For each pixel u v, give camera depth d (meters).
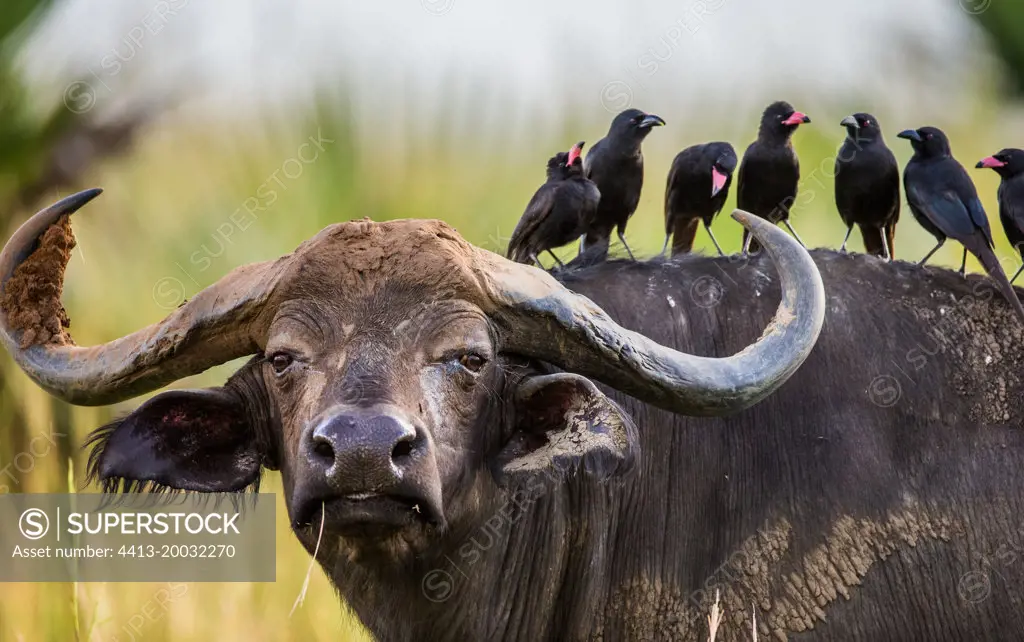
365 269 10.98
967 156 32.44
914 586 12.61
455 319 10.93
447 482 10.77
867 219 15.51
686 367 11.20
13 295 11.99
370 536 10.54
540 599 12.57
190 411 11.77
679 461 12.73
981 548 12.69
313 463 10.00
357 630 15.22
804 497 12.59
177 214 26.69
